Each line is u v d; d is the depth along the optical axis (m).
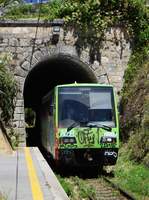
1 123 40.97
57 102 36.47
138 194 27.14
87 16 47.56
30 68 47.12
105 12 47.88
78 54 47.72
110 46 47.94
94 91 36.94
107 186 30.48
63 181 30.47
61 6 47.84
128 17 47.88
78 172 37.81
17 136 45.62
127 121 43.88
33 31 47.25
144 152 36.28
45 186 20.11
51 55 47.41
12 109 45.28
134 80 46.34
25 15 49.88
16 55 46.97
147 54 46.88
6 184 20.66
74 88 36.88
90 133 35.75
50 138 40.72
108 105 36.81
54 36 47.28
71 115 36.19
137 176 32.06
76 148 35.47
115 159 36.00
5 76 44.38
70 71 56.03
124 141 43.59
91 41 47.84
